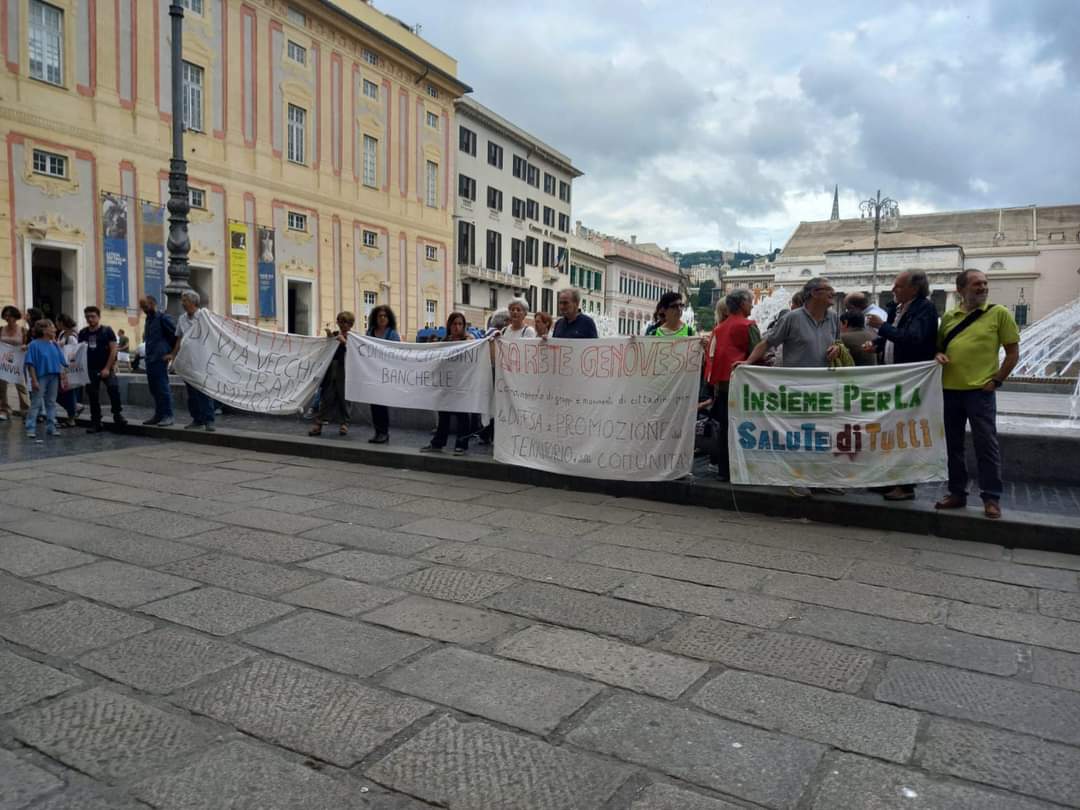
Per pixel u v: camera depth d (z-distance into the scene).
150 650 3.44
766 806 2.36
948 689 3.16
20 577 4.40
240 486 7.07
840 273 75.50
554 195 63.09
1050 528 5.21
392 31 38.88
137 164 25.88
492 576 4.53
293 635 3.62
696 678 3.23
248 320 30.78
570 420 7.17
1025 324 80.44
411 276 41.09
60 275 25.38
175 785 2.44
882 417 5.93
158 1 26.41
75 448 9.20
